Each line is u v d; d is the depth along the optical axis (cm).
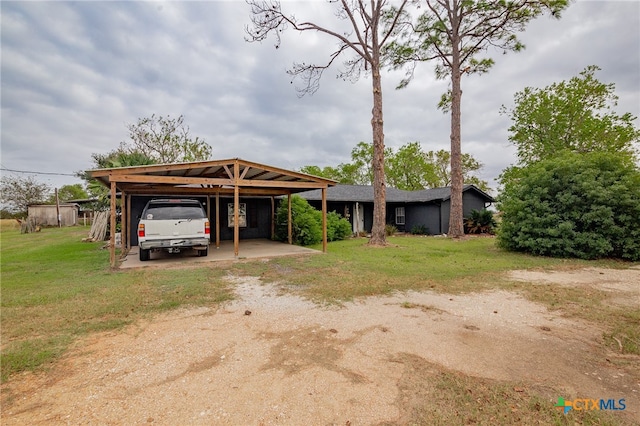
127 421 215
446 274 705
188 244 877
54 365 297
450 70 1819
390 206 2200
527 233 1050
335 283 621
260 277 682
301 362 300
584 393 248
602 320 412
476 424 211
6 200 3466
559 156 1146
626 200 889
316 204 1897
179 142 2511
